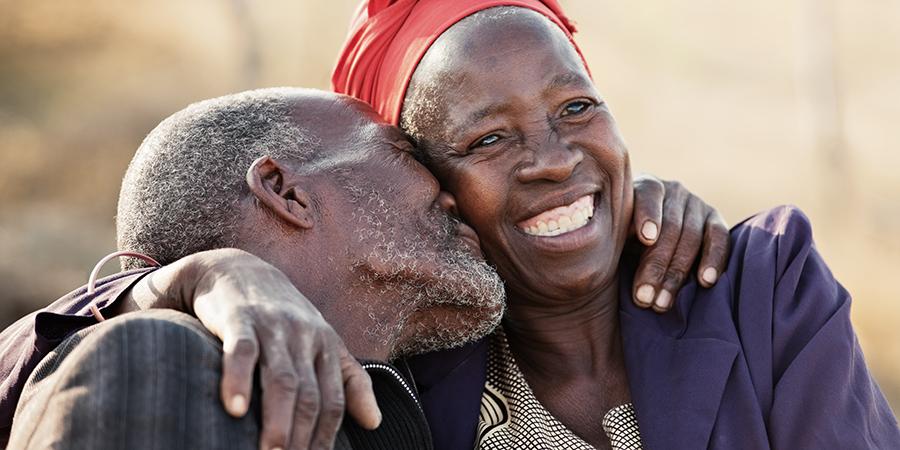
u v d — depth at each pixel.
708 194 14.44
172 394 1.79
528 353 2.67
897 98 19.22
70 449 1.72
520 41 2.48
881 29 22.17
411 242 2.39
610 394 2.62
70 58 14.57
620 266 2.72
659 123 17.47
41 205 10.88
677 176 15.09
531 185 2.48
